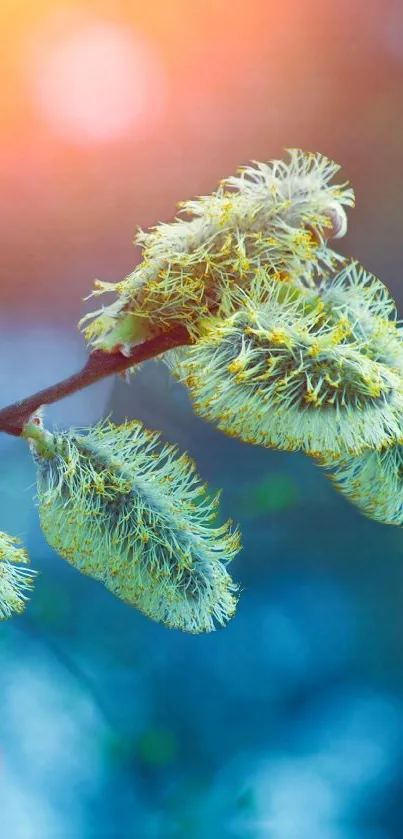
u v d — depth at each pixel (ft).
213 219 1.24
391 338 1.24
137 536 1.26
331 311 1.24
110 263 3.03
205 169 3.05
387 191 3.05
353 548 2.70
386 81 3.09
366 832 2.35
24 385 2.99
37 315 3.02
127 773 2.03
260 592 2.65
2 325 3.00
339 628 2.64
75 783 2.05
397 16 3.07
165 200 3.03
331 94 3.09
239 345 1.21
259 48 3.09
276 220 1.24
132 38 3.06
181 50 3.08
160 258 1.24
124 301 1.26
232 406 1.21
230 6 3.07
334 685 2.59
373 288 1.25
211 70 3.09
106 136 3.02
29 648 2.21
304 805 2.37
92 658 2.34
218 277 1.24
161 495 1.28
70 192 3.01
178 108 3.06
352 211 3.03
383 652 2.62
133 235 3.01
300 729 2.49
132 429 1.29
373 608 2.67
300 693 2.56
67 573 2.40
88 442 1.28
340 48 3.09
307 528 2.68
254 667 2.55
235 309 1.24
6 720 2.10
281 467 2.68
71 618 2.33
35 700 2.12
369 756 2.49
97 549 1.27
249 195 1.24
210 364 1.21
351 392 1.21
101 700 2.03
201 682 2.45
